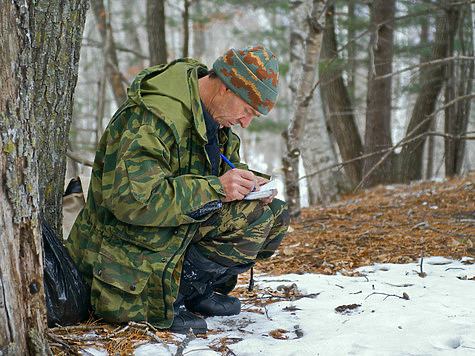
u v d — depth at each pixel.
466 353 2.08
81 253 2.43
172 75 2.33
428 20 10.09
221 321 2.64
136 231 2.27
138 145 2.17
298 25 7.09
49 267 2.29
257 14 17.19
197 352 2.11
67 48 2.74
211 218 2.38
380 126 10.11
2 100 1.71
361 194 8.95
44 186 2.79
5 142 1.72
